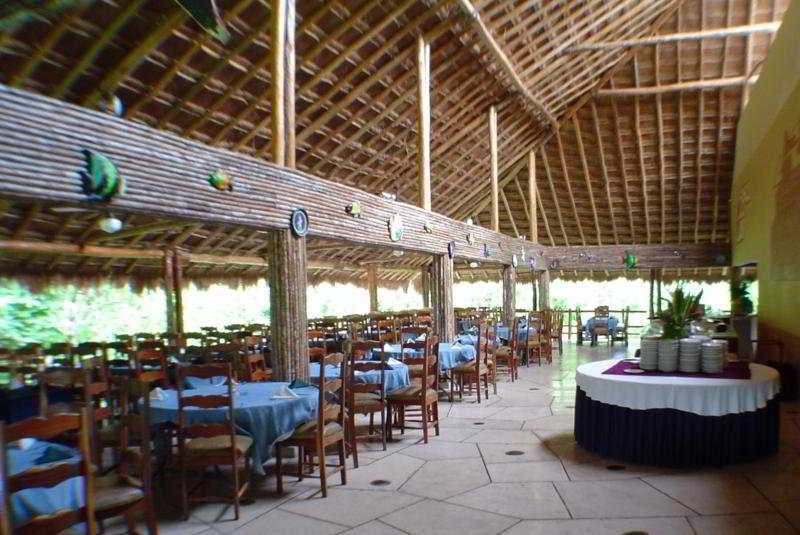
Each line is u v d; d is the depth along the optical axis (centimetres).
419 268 1853
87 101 634
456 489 442
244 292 1385
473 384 923
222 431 394
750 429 479
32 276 947
